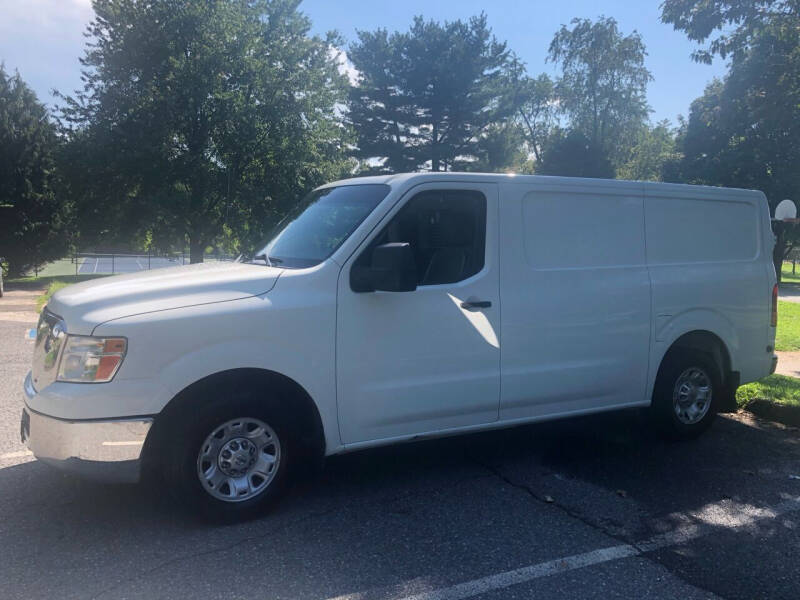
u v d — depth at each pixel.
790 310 20.39
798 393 6.87
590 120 44.75
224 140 28.53
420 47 40.28
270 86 29.86
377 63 41.28
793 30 9.36
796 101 9.94
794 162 24.72
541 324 4.82
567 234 5.00
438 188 4.51
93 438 3.51
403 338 4.31
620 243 5.25
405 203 4.39
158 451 3.74
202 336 3.72
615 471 4.98
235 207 30.22
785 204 11.29
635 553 3.67
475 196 4.64
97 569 3.36
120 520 3.93
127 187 29.11
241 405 3.81
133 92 28.05
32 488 4.39
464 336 4.51
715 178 34.19
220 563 3.44
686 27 9.84
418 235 4.45
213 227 30.84
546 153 44.62
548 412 4.97
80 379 3.54
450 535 3.84
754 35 9.77
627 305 5.21
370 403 4.23
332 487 4.56
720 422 6.39
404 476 4.80
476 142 42.19
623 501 4.41
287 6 31.77
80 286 4.21
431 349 4.41
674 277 5.48
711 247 5.79
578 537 3.85
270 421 3.94
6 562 3.42
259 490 3.98
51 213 32.38
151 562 3.44
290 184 30.14
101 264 48.41
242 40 29.30
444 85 39.44
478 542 3.76
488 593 3.22
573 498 4.44
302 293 4.03
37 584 3.20
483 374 4.61
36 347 4.10
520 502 4.36
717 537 3.89
